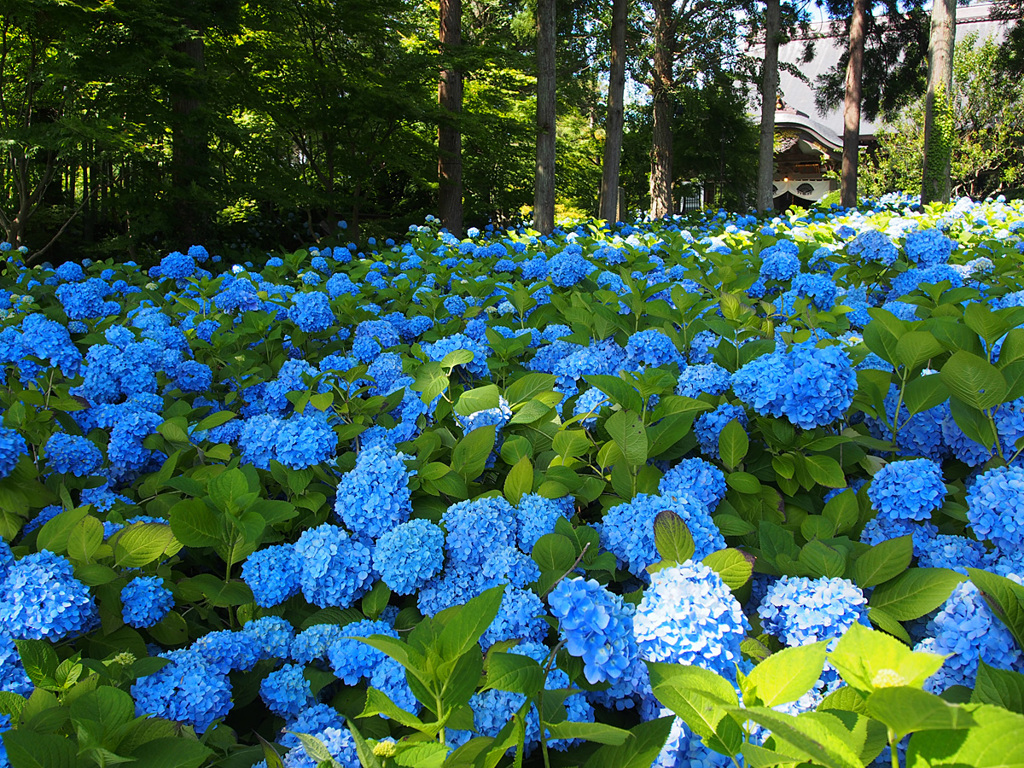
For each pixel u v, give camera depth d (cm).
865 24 2570
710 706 104
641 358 275
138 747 115
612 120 1727
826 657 106
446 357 239
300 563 173
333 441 204
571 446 205
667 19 2295
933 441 215
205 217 1131
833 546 165
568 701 135
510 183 1883
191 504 168
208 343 342
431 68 1370
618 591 185
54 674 129
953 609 138
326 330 363
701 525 170
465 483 199
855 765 84
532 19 2288
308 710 142
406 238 1377
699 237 725
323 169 1468
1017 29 3047
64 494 202
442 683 108
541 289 425
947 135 1769
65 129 938
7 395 250
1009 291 368
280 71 1285
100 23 939
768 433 204
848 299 383
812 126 3544
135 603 157
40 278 532
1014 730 76
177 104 1049
